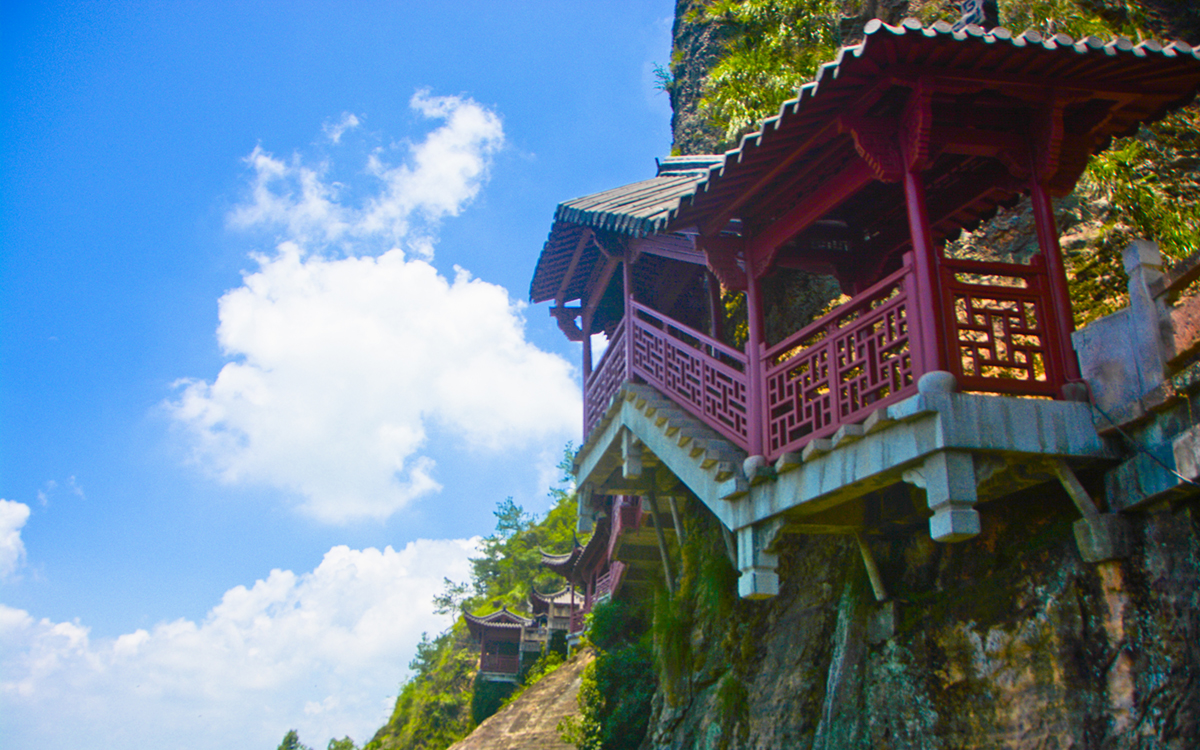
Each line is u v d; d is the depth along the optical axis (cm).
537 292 1450
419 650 6253
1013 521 752
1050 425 625
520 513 5997
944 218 918
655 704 1401
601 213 1110
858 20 1709
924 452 611
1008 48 639
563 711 2420
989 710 707
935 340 638
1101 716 616
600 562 2942
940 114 720
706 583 1291
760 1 1806
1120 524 620
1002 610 725
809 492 726
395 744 5422
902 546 876
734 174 805
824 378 762
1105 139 768
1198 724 544
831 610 981
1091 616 644
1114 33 1382
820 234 979
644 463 1117
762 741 991
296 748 6438
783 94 1596
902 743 784
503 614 4159
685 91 2223
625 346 1150
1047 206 704
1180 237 1083
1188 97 712
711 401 929
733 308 1526
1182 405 570
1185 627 566
